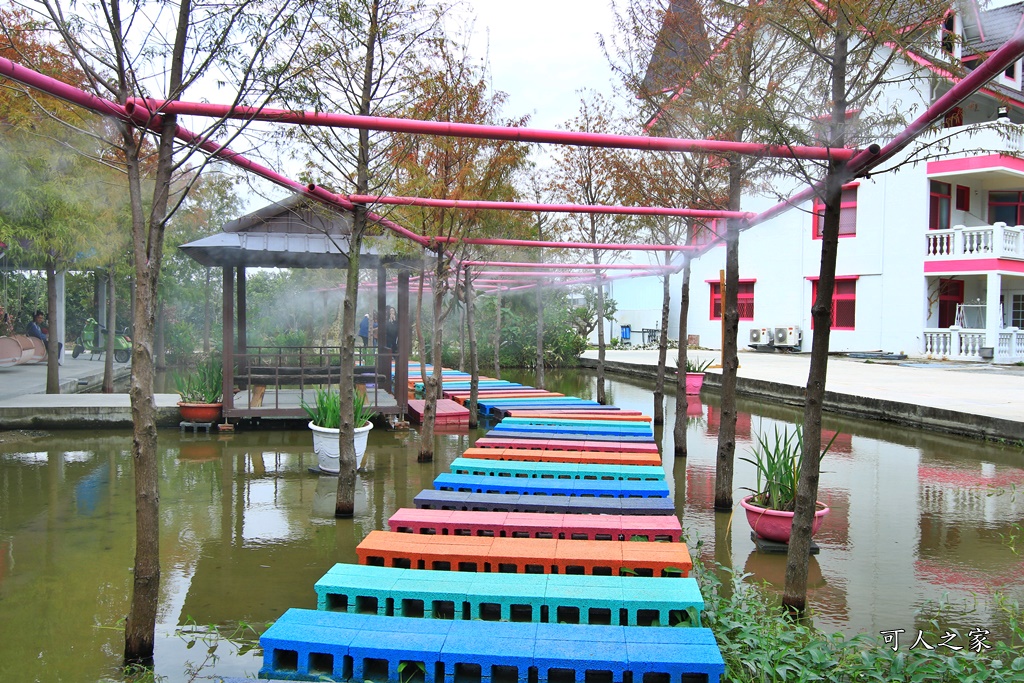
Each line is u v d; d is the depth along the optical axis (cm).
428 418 921
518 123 988
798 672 362
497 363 1930
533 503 607
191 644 418
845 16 421
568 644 363
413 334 2480
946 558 569
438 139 855
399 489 780
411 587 423
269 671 369
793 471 592
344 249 1032
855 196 2405
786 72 503
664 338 1237
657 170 1027
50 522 655
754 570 541
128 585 509
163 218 409
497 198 1026
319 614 401
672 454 1005
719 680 346
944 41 492
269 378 1147
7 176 998
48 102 795
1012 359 2123
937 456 999
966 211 2384
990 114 2147
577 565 466
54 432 1127
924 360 2188
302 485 800
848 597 488
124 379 1936
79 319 2611
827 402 1421
